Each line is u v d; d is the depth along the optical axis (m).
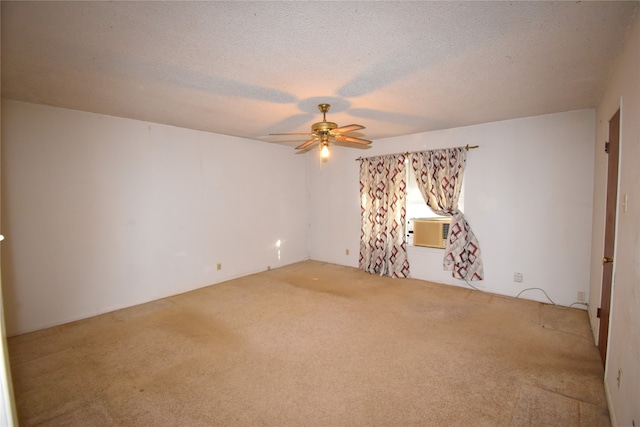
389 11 1.60
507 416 1.91
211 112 3.43
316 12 1.60
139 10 1.57
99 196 3.53
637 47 1.61
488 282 4.15
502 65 2.25
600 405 1.99
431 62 2.20
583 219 3.49
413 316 3.40
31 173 3.07
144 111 3.40
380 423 1.87
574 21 1.70
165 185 4.09
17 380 2.30
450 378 2.29
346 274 5.13
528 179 3.79
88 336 3.01
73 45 1.93
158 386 2.23
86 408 2.01
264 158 5.35
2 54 2.03
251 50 2.01
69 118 3.28
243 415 1.95
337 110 3.37
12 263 2.99
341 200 5.70
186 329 3.15
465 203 4.28
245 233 5.10
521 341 2.82
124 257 3.75
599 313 2.63
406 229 4.88
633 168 1.65
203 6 1.54
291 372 2.39
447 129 4.36
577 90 2.77
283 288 4.44
